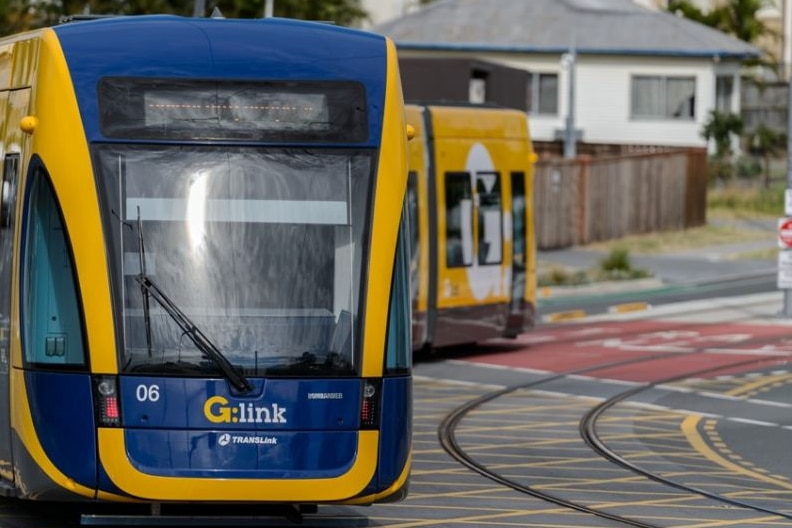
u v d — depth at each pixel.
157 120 23.12
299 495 22.44
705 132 134.50
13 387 23.45
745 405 44.75
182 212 22.86
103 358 22.31
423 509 28.12
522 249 55.66
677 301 76.56
